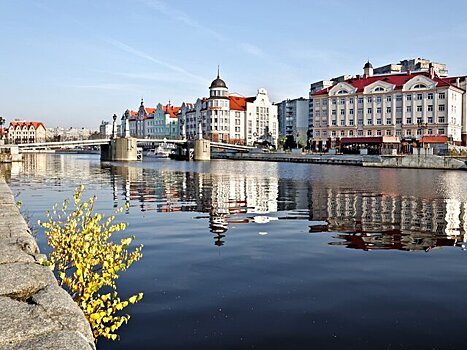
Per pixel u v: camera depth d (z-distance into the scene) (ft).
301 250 42.06
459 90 367.86
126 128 386.73
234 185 120.57
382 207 74.38
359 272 34.53
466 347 21.58
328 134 411.54
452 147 315.37
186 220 60.03
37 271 18.97
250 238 47.75
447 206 76.02
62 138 423.23
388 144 349.41
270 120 549.13
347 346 21.67
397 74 393.29
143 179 144.25
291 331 23.36
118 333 22.98
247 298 28.35
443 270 35.17
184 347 21.49
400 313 25.85
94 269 24.82
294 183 128.26
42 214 63.93
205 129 520.42
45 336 12.71
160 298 28.19
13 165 238.68
